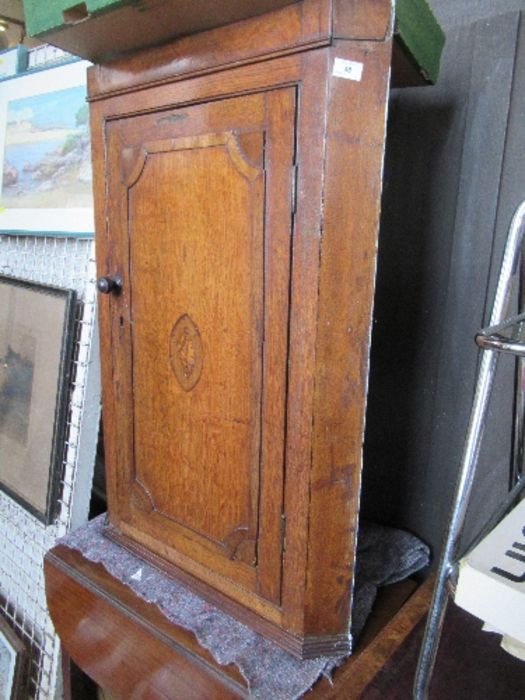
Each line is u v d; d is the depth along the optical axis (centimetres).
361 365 58
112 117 72
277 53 54
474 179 80
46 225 118
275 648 66
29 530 119
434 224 85
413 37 59
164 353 73
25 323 116
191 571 77
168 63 64
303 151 54
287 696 60
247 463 66
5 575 128
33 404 114
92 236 107
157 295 72
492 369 47
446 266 85
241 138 59
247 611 70
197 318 67
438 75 79
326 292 56
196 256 66
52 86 118
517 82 75
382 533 89
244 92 58
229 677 62
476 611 42
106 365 82
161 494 78
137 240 73
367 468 98
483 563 43
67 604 82
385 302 91
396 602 78
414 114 84
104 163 75
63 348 105
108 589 77
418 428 91
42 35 63
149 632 70
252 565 68
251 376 63
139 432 79
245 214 60
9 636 117
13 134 127
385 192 89
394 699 61
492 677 66
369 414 96
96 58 71
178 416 73
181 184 66
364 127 53
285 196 56
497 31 76
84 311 105
